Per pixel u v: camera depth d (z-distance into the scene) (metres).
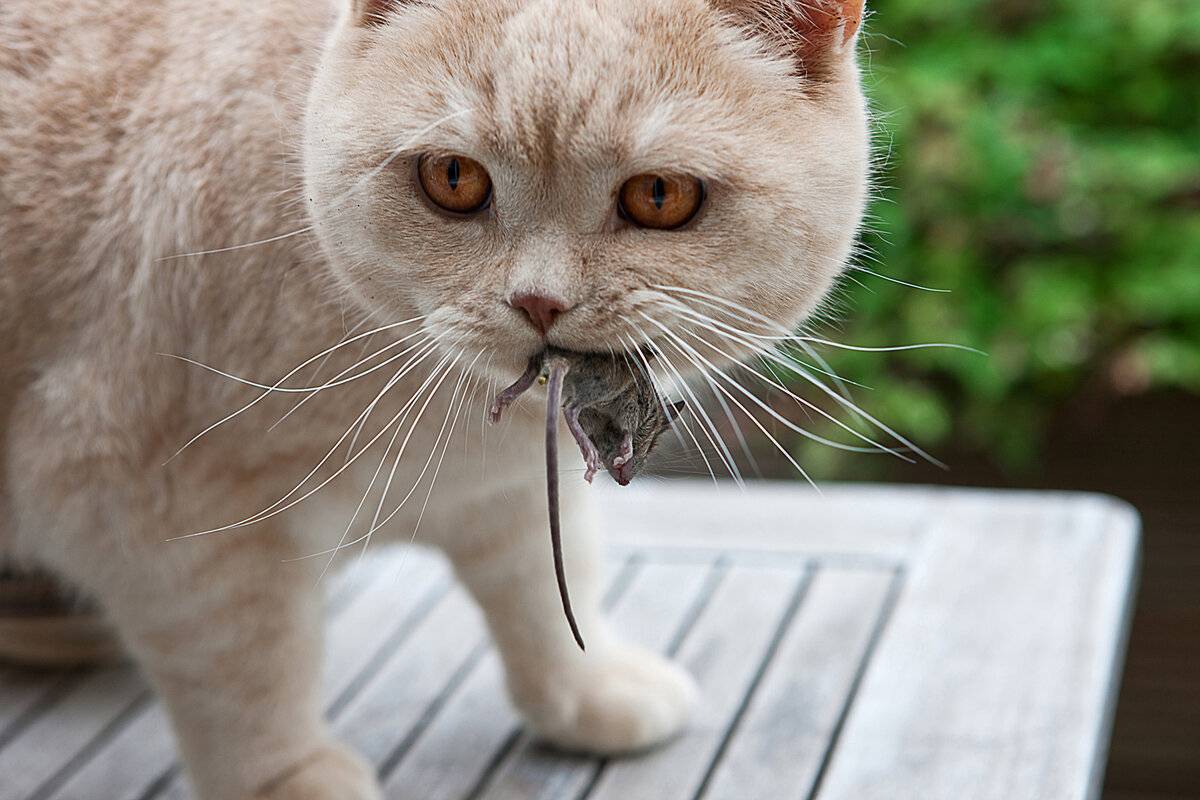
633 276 0.54
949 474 1.25
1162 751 1.04
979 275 1.21
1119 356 1.21
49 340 0.62
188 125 0.60
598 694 0.68
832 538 0.81
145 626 0.63
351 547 0.66
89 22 0.62
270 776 0.64
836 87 0.56
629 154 0.53
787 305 0.57
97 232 0.61
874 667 0.70
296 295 0.59
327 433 0.60
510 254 0.54
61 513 0.62
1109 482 1.23
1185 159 1.19
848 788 0.64
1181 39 1.20
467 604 0.78
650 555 0.80
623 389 0.55
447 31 0.55
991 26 1.21
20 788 0.68
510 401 0.54
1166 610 1.13
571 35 0.53
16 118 0.62
